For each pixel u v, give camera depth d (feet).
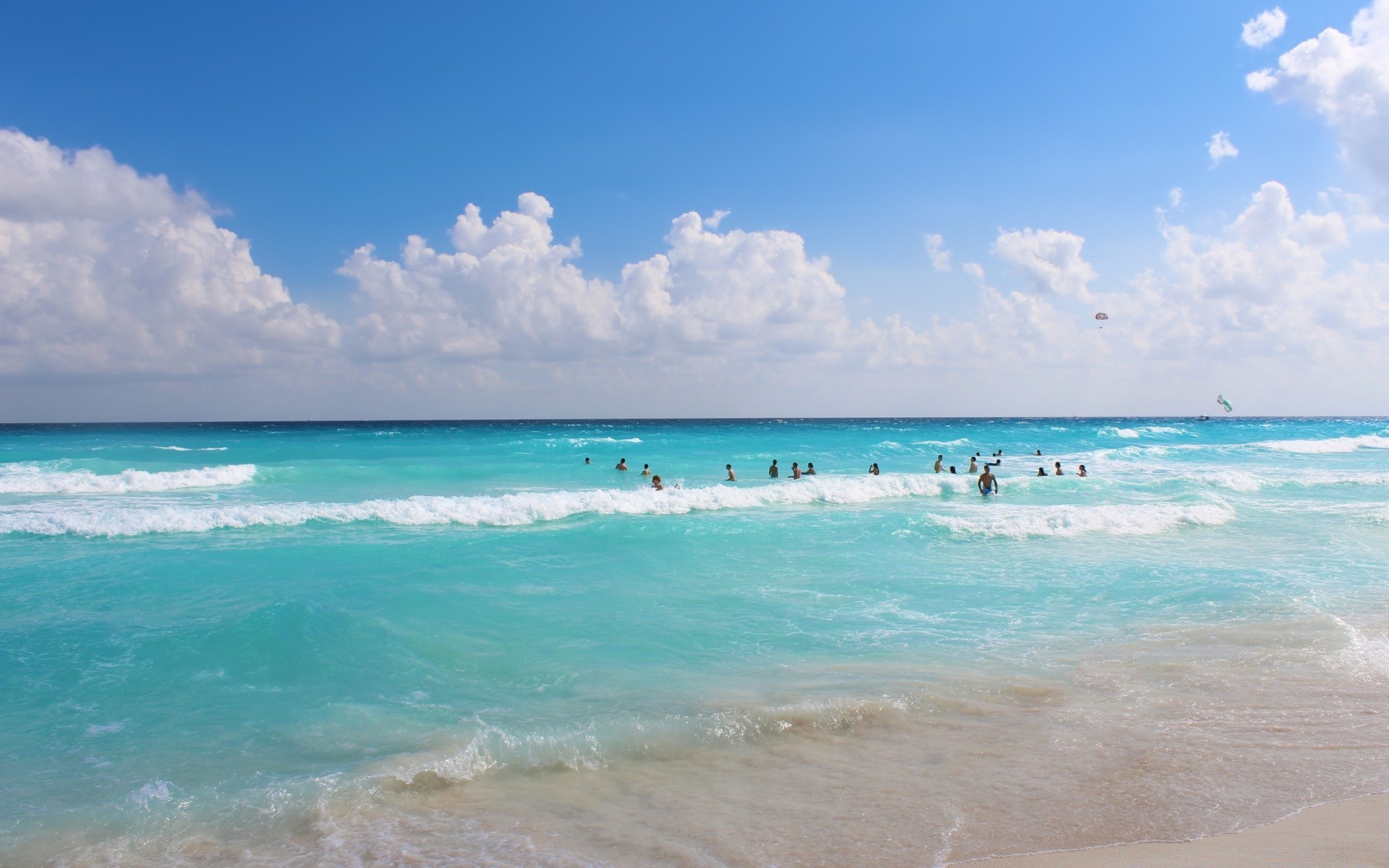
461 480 93.45
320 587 37.55
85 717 22.91
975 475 90.53
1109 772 18.84
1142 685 25.04
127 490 79.20
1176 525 56.44
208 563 42.47
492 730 21.71
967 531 53.47
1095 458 126.31
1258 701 23.50
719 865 14.83
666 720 22.47
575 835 16.26
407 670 26.86
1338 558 45.01
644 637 30.60
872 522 56.44
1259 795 17.40
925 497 74.95
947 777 18.75
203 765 19.95
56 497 72.64
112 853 15.90
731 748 20.83
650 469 110.01
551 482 91.35
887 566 43.29
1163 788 17.89
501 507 59.36
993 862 14.62
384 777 18.97
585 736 21.33
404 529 54.39
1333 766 18.95
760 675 26.35
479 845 15.90
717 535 51.39
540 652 28.81
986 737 21.16
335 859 15.47
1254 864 13.88
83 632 30.25
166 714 23.16
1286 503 68.03
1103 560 44.93
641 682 25.68
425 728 22.00
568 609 34.42
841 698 23.94
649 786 18.65
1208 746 20.25
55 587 37.32
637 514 62.75
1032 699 23.91
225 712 23.26
